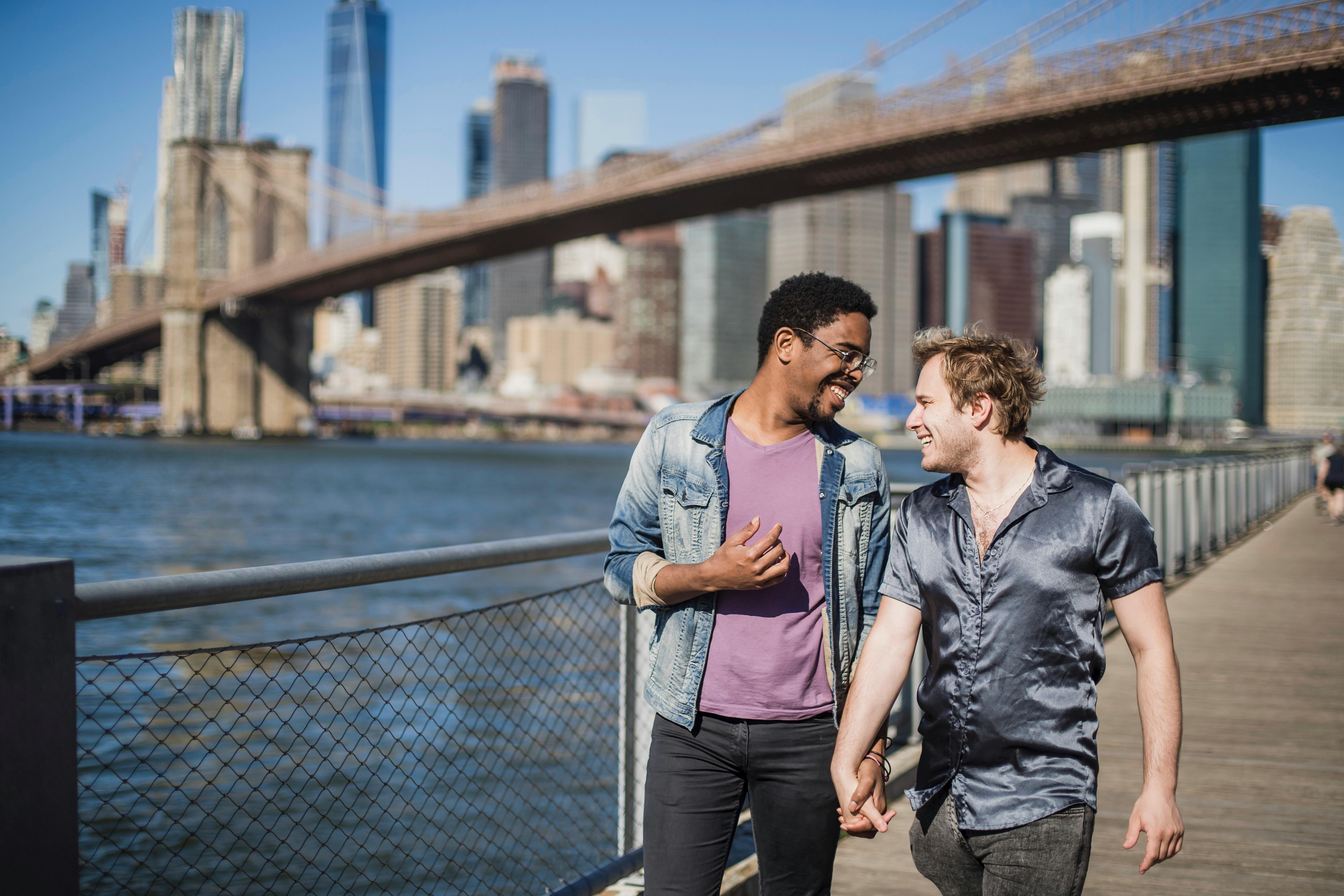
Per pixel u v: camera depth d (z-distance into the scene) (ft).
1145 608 5.68
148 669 25.13
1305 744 14.29
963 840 5.85
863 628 6.46
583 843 13.71
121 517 115.55
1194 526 31.89
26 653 4.37
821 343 6.22
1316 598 26.37
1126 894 9.73
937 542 5.93
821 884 6.40
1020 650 5.69
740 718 6.20
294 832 14.10
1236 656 19.80
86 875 12.62
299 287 287.48
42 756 4.42
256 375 335.47
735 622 6.29
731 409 6.64
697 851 6.30
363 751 18.28
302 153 338.54
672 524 6.46
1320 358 648.38
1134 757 13.46
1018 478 5.91
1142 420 559.79
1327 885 9.93
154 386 348.59
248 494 155.53
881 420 447.42
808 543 6.34
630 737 8.98
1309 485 79.66
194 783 17.35
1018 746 5.66
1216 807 11.93
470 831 14.34
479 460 316.40
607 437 592.60
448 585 55.93
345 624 44.16
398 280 258.78
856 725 6.01
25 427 325.01
